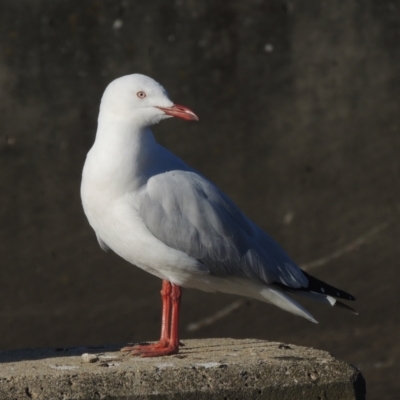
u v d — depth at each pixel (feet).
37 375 19.10
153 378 19.22
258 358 20.71
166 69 47.52
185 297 42.39
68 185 46.11
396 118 48.14
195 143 47.06
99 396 18.75
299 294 23.04
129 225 21.63
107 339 40.60
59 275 43.88
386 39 48.16
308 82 47.93
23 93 46.60
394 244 45.62
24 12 46.91
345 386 19.93
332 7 48.16
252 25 47.91
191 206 21.85
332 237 46.16
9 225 45.27
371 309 42.22
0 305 42.80
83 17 47.34
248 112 47.60
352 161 47.52
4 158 46.09
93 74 47.19
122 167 21.39
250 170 47.11
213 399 19.17
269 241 23.04
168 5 47.60
